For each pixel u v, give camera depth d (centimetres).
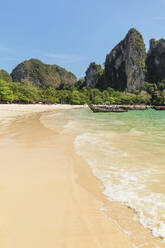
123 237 324
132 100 18500
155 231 341
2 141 1152
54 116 3903
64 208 411
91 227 348
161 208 416
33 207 410
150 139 1261
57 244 303
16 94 10600
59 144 1084
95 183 554
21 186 518
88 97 18475
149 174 628
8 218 365
